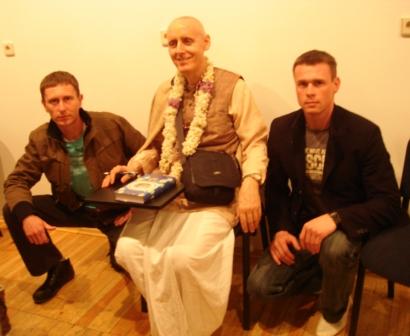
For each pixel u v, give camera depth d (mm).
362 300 1911
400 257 1408
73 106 1872
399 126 1934
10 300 2080
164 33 2168
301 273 1764
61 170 1999
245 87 1814
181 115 1866
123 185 1785
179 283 1593
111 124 2057
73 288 2145
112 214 1976
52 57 2434
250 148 1765
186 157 1796
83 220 2076
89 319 1918
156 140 1994
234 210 1756
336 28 1890
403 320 1777
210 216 1662
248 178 1678
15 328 1885
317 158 1680
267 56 2027
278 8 1943
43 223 1846
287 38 1973
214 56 2115
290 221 1779
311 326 1790
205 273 1594
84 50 2354
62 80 1846
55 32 2373
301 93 1562
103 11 2242
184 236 1657
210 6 2045
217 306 1619
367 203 1557
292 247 1715
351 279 1617
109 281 2189
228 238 1678
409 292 1943
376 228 1545
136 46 2248
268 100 2098
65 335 1828
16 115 2646
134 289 2113
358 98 1957
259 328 1794
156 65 2248
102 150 2020
